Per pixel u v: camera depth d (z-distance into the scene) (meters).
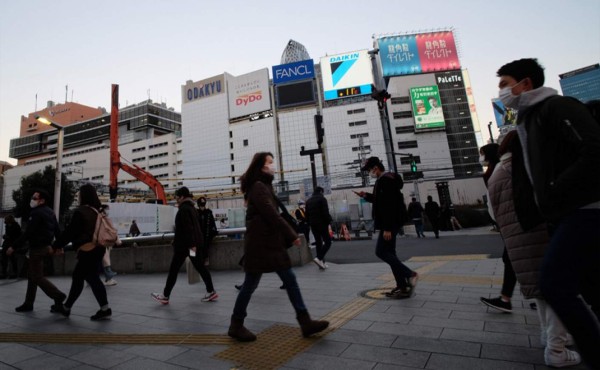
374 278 5.59
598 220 1.54
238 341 2.86
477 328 2.81
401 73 88.81
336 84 92.06
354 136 88.25
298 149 93.06
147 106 117.25
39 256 4.42
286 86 98.25
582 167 1.44
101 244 3.92
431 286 4.57
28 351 2.87
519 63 1.96
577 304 1.54
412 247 10.46
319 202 7.00
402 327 2.96
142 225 18.42
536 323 2.87
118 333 3.30
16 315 4.28
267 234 2.92
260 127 97.25
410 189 51.97
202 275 4.68
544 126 1.71
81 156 116.88
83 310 4.47
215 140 101.12
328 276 6.08
